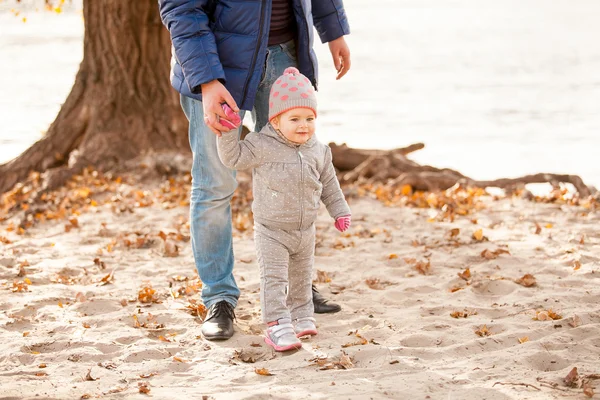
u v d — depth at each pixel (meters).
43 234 10.67
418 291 7.66
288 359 5.86
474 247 9.29
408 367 5.62
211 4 5.94
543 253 8.89
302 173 5.88
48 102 30.20
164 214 11.48
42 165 13.98
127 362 5.91
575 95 31.53
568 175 12.84
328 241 9.83
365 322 6.72
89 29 14.40
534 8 106.25
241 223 10.68
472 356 5.88
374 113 28.17
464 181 13.37
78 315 7.00
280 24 6.19
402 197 12.84
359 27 78.75
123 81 14.29
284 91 5.79
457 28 75.12
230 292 6.55
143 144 13.98
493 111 28.00
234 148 5.80
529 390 5.13
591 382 5.25
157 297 7.51
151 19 14.23
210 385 5.37
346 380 5.37
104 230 10.38
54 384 5.37
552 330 6.34
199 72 5.69
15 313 7.03
